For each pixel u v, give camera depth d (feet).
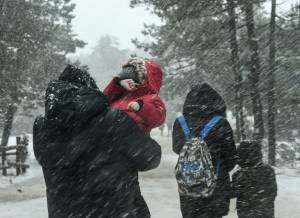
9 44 66.18
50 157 9.76
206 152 16.08
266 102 74.23
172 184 43.06
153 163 10.14
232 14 65.62
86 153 9.61
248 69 67.77
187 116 16.97
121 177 9.78
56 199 9.87
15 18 65.36
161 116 10.85
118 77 11.42
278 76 67.51
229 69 81.05
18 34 65.87
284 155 68.44
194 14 64.23
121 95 11.52
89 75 10.59
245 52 67.87
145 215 10.53
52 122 9.69
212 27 68.49
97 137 9.60
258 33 68.08
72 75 10.30
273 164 63.36
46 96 9.87
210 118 16.71
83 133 9.62
